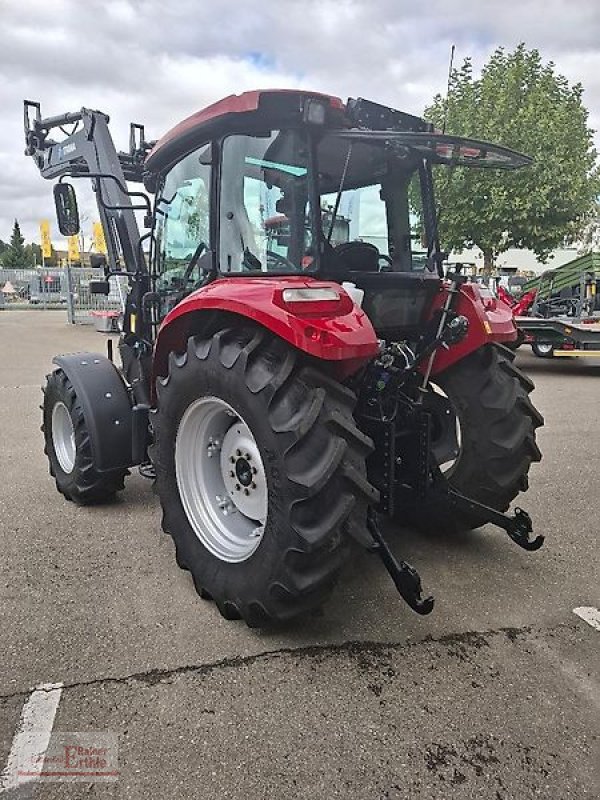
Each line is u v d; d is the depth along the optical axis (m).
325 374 2.52
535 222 11.77
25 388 8.68
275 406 2.42
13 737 2.06
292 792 1.86
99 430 3.81
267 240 2.83
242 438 2.89
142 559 3.34
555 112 11.88
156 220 3.79
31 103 5.35
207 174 3.07
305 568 2.43
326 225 2.81
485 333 3.18
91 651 2.51
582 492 4.54
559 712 2.22
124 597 2.94
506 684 2.36
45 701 2.22
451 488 3.28
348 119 2.72
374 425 2.92
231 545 2.83
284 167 2.75
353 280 2.87
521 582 3.16
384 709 2.22
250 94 2.60
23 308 28.92
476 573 3.25
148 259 4.02
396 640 2.62
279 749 2.02
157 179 3.73
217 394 2.68
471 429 3.32
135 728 2.10
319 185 2.72
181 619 2.75
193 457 3.03
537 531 3.83
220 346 2.64
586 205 12.70
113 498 4.27
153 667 2.42
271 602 2.52
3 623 2.70
